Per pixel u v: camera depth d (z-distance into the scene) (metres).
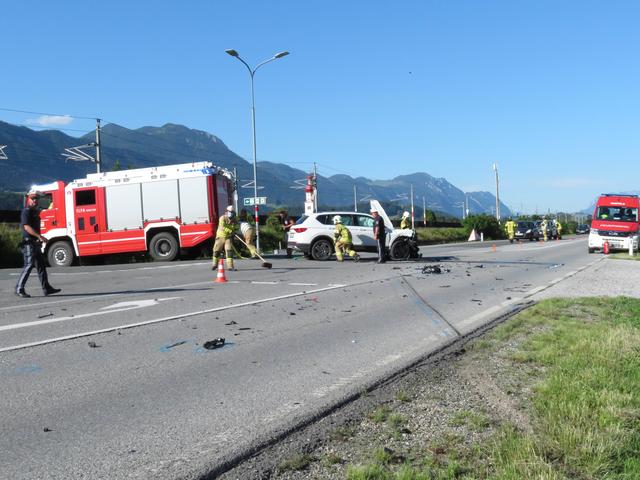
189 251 23.89
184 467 3.76
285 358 6.66
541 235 56.84
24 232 11.87
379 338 7.75
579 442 3.82
